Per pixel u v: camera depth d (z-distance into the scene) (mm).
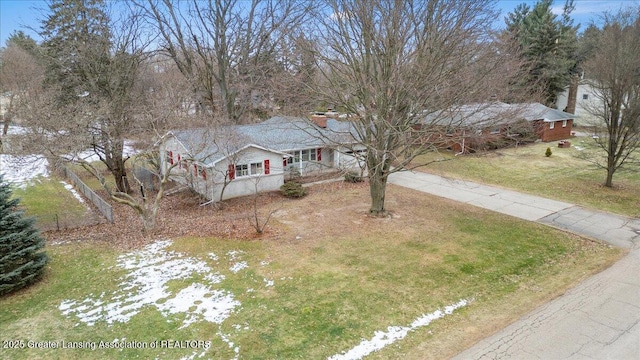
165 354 7258
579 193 17734
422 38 11883
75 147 13344
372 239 12547
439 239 12516
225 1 22781
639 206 15875
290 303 8891
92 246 12352
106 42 19172
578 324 8125
